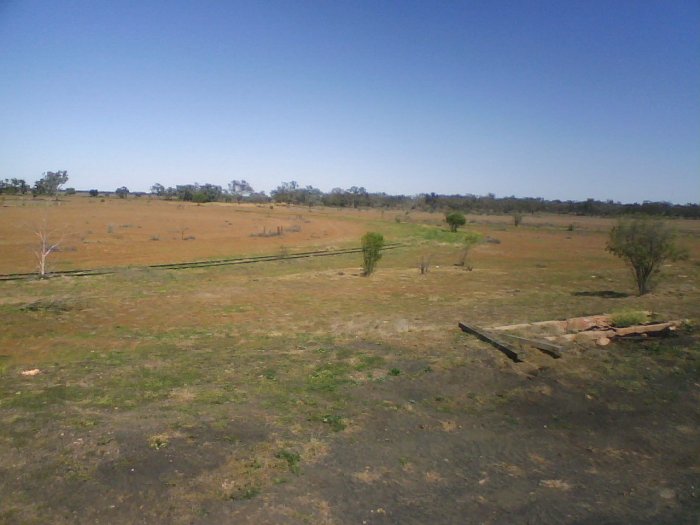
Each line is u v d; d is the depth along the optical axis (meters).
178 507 4.86
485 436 7.08
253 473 5.56
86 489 5.07
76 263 29.98
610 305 18.00
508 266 33.81
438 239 52.84
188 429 6.52
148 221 62.12
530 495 5.61
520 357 9.97
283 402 7.73
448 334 11.91
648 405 8.29
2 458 5.61
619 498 5.61
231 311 17.67
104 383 8.45
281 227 58.53
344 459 6.12
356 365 9.58
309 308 18.39
